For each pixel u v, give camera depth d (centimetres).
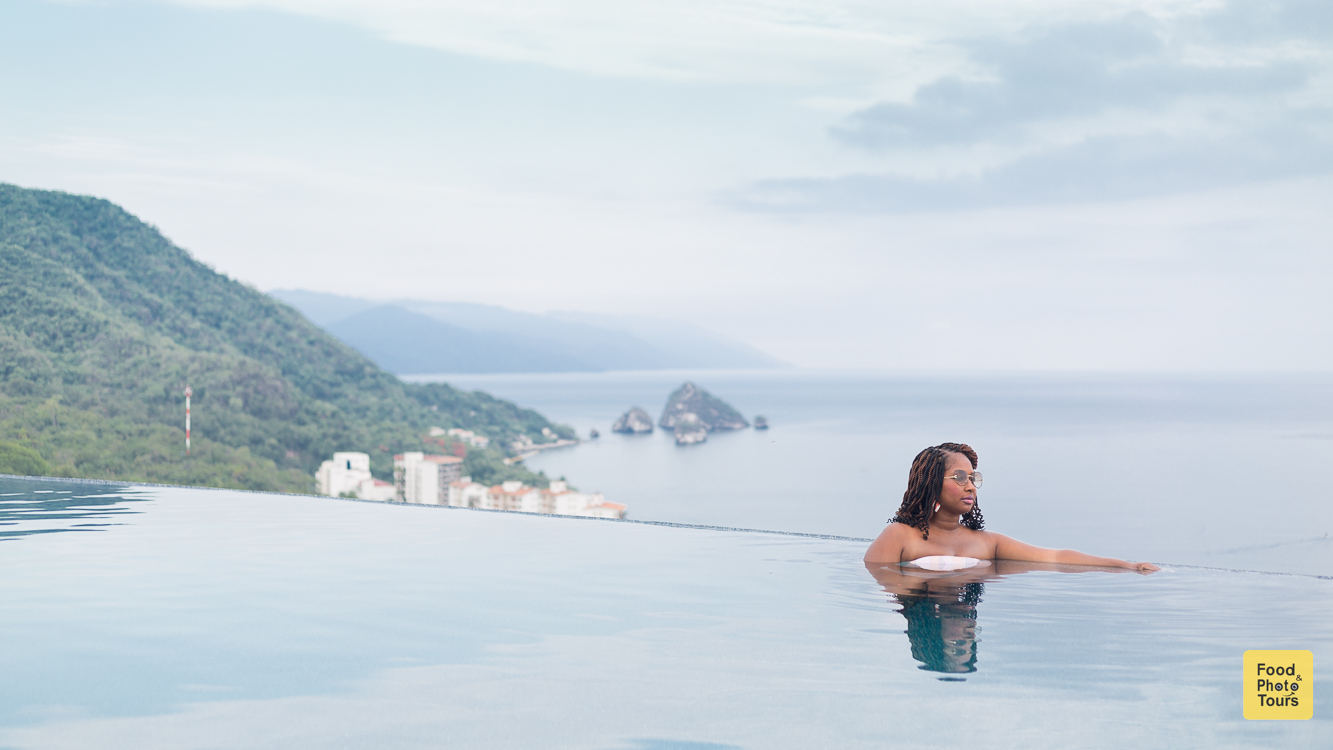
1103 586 283
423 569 323
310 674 182
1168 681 175
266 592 277
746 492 7731
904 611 245
